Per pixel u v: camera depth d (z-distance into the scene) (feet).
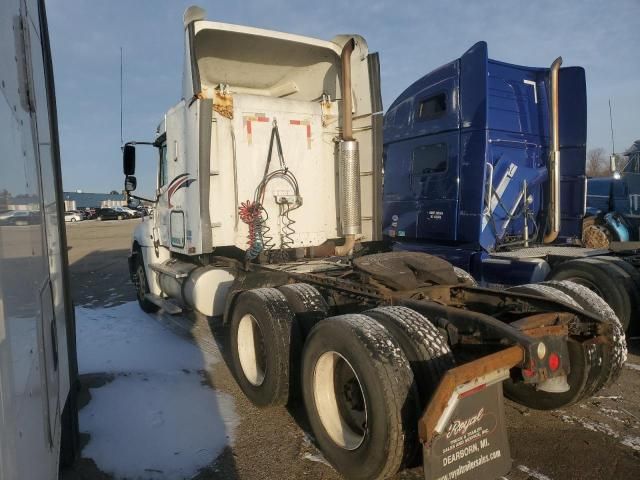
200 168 16.74
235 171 17.90
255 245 17.76
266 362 12.53
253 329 13.87
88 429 12.37
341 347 9.55
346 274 14.69
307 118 19.33
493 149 23.22
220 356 18.10
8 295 4.28
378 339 9.09
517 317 12.03
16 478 4.16
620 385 14.57
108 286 35.09
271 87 22.65
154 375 16.10
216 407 13.65
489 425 8.53
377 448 8.67
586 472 10.11
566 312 10.78
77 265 48.19
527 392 12.60
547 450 11.00
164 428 12.42
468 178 22.90
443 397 7.81
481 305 12.96
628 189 30.53
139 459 11.00
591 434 11.68
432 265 13.42
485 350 9.75
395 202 27.40
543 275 20.36
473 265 22.77
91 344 19.65
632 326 17.30
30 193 6.22
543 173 24.20
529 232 24.72
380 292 12.19
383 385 8.59
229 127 17.88
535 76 25.11
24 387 4.71
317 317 12.69
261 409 13.38
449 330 10.10
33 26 7.90
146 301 25.03
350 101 18.58
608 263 17.98
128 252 60.29
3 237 4.31
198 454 11.19
